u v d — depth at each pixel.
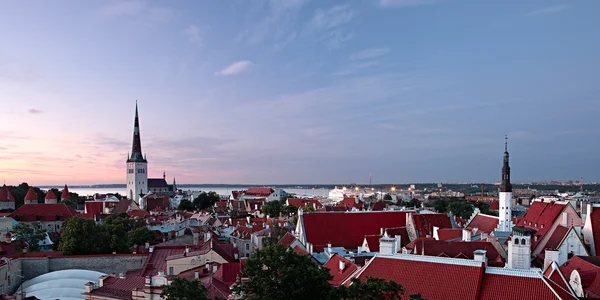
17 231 156.12
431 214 136.00
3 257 116.44
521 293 51.81
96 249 128.38
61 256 120.19
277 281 46.72
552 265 65.75
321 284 47.19
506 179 140.88
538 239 118.94
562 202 123.25
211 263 102.31
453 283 56.19
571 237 103.31
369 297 47.88
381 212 141.25
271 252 50.22
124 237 142.25
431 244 88.88
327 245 126.25
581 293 66.19
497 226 137.88
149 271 108.44
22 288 105.88
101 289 84.31
